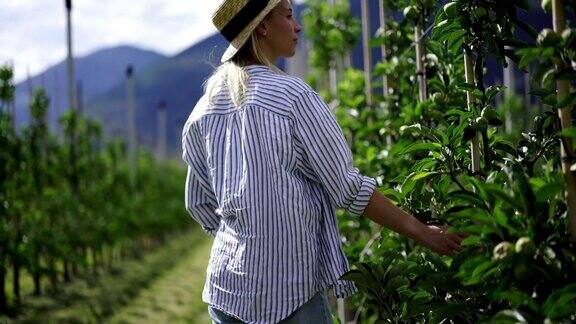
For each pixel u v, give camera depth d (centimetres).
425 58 298
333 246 187
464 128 210
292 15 196
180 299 948
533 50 156
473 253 172
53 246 994
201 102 201
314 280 183
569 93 156
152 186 2244
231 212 185
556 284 157
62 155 1155
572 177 160
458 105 284
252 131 183
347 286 192
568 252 156
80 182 1258
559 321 150
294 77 188
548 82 161
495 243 161
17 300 896
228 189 185
